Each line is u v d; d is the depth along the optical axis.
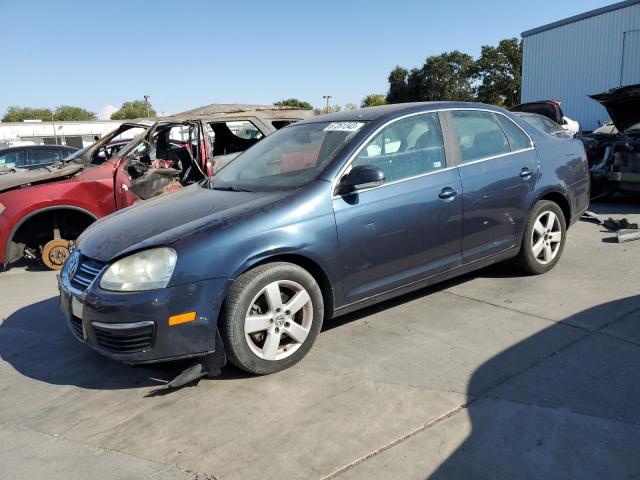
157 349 3.09
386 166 3.89
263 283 3.29
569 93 22.45
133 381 3.51
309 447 2.68
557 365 3.34
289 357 3.46
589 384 3.10
